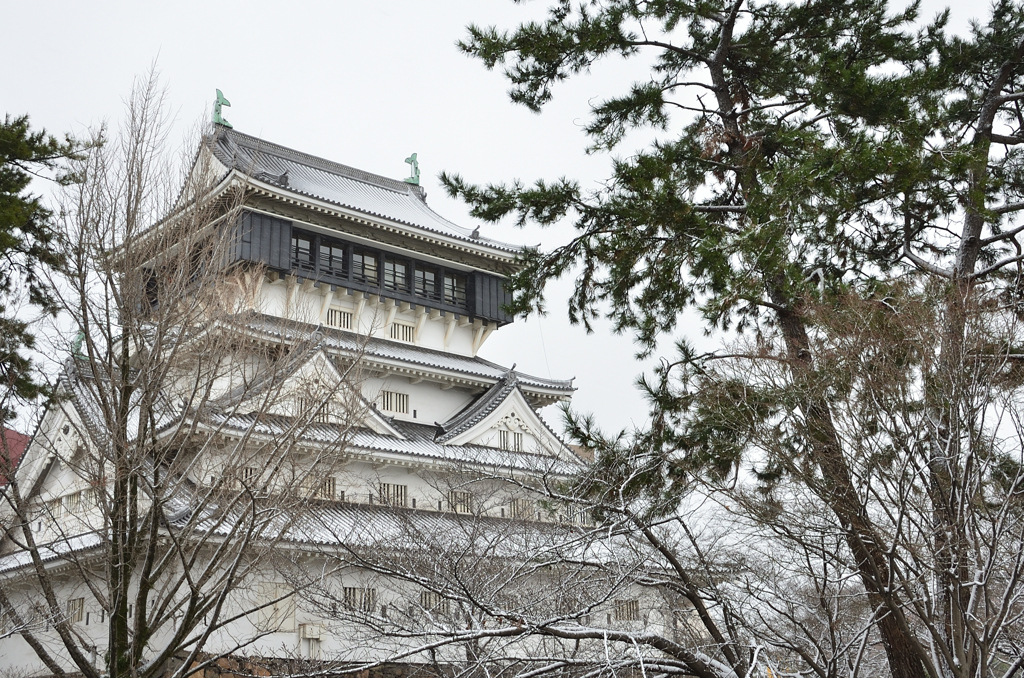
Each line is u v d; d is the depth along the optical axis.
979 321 12.61
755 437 12.68
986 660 11.41
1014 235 16.17
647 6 17.47
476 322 48.06
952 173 14.24
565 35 17.50
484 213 16.91
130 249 18.16
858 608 15.26
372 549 20.16
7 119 24.14
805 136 14.77
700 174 16.80
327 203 42.03
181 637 17.42
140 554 18.80
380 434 37.41
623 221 15.95
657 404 13.90
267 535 22.11
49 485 31.47
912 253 16.52
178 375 19.06
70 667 28.86
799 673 13.37
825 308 13.00
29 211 22.09
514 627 12.62
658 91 17.77
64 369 19.53
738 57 18.27
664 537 14.12
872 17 17.27
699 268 14.75
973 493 11.62
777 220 13.92
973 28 17.27
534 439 41.78
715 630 12.99
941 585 12.52
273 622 27.62
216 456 24.12
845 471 12.05
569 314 17.59
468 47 17.94
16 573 26.89
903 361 12.41
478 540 23.31
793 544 13.34
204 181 20.30
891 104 14.94
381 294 44.88
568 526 13.96
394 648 20.02
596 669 13.03
